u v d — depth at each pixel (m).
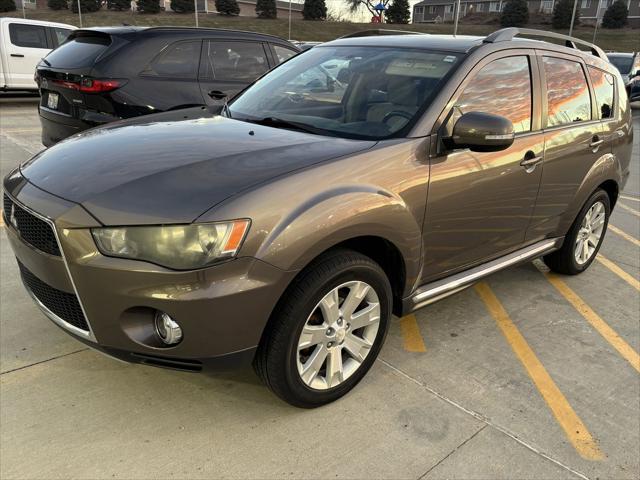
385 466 2.37
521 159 3.36
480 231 3.25
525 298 4.12
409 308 3.00
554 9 60.72
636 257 5.20
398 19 66.31
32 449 2.33
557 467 2.43
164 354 2.24
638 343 3.56
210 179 2.28
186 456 2.35
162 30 5.95
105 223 2.14
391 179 2.64
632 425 2.75
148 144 2.67
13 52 12.27
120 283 2.13
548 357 3.32
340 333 2.62
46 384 2.74
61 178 2.42
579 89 4.01
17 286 3.73
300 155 2.54
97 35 5.84
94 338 2.29
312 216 2.29
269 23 60.12
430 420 2.67
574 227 4.26
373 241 2.73
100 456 2.32
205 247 2.10
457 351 3.31
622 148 4.51
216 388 2.80
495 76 3.25
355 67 3.38
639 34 59.22
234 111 3.48
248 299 2.19
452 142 2.88
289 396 2.52
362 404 2.76
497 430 2.64
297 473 2.30
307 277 2.38
